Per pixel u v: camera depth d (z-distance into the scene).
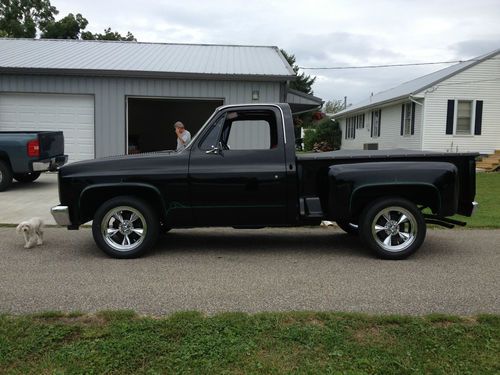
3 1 42.84
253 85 15.53
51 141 12.86
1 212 9.58
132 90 15.52
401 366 3.29
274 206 6.35
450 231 8.23
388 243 6.30
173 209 6.30
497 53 21.66
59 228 8.34
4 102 15.54
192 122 24.25
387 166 6.19
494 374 3.21
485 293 4.88
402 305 4.50
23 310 4.32
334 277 5.45
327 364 3.31
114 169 6.27
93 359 3.35
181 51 19.11
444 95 21.81
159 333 3.73
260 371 3.23
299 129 31.27
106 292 4.86
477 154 6.46
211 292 4.88
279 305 4.49
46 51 17.95
